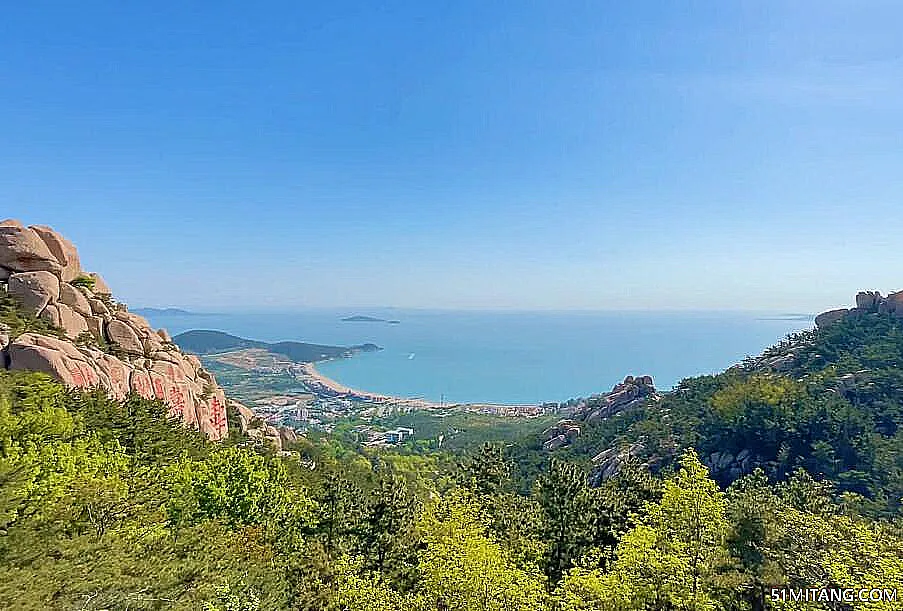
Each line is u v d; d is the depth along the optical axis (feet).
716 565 105.29
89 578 90.48
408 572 130.21
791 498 167.94
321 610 113.09
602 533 152.35
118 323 230.68
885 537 122.21
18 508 98.02
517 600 102.53
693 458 127.54
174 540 111.34
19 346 160.66
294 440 353.31
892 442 265.34
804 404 295.48
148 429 164.96
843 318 426.92
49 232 226.99
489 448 218.79
